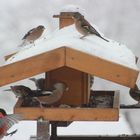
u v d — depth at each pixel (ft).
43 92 28.68
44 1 65.26
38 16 64.49
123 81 26.76
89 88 31.35
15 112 27.32
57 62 26.94
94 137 33.01
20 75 27.25
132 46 64.39
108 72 26.86
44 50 27.68
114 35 64.69
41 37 35.17
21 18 64.13
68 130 42.06
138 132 50.01
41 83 32.07
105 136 32.99
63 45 27.35
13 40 62.69
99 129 42.75
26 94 29.25
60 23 31.91
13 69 27.27
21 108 27.35
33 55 27.43
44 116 27.27
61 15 31.86
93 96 33.83
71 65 26.91
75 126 43.19
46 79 30.14
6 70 27.32
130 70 26.66
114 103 28.96
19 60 27.32
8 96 58.85
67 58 26.86
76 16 31.19
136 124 51.57
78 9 33.06
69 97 30.04
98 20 65.00
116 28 64.80
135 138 32.73
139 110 52.60
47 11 64.95
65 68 29.99
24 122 42.68
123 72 26.71
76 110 27.14
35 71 27.09
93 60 26.86
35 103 29.14
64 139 32.91
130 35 64.69
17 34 63.05
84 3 65.31
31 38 35.88
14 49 62.03
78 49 27.09
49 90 29.01
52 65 26.96
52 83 30.09
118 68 26.76
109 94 34.01
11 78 27.32
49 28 62.54
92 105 31.04
